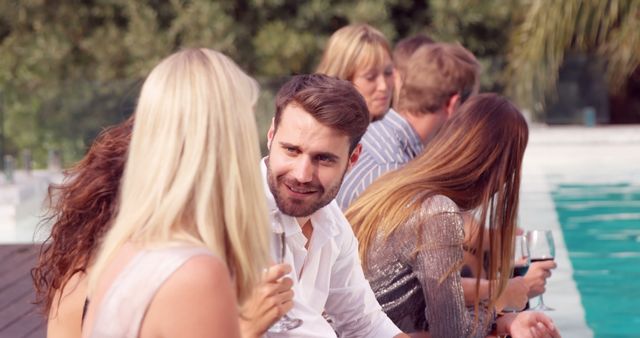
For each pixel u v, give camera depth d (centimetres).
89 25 1753
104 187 236
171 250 185
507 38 1700
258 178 194
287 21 1711
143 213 189
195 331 182
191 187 188
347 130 265
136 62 1678
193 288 183
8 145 1329
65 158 1337
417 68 421
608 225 845
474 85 425
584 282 648
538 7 1352
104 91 1345
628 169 1145
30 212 1012
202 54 195
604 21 1346
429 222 328
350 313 307
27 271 593
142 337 184
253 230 192
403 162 402
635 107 1780
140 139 192
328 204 293
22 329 464
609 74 1433
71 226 236
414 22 1730
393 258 333
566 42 1355
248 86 196
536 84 1407
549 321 352
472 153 339
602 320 556
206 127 189
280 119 268
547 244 390
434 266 327
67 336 237
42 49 1708
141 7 1700
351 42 484
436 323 330
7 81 1711
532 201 964
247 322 210
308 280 284
